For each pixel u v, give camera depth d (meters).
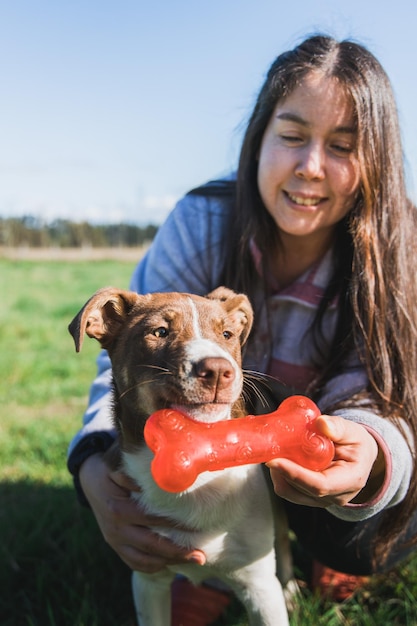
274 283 0.90
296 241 0.87
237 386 0.64
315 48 0.81
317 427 0.56
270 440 0.57
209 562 0.74
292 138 0.80
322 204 0.82
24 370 2.00
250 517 0.73
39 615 0.86
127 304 0.76
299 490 0.61
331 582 0.89
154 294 0.78
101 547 0.96
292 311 0.89
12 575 0.92
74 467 0.84
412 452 0.70
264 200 0.85
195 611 0.85
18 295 4.31
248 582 0.74
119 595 0.89
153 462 0.56
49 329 2.80
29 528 1.02
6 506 1.08
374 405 0.75
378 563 0.83
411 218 0.83
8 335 2.65
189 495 0.71
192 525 0.72
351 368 0.82
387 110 0.80
